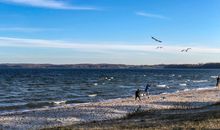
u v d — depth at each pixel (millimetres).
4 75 175375
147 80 136125
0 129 30766
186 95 62531
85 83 114688
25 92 78875
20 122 34062
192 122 24125
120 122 28500
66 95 70688
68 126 28375
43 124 32969
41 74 198375
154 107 44000
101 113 39250
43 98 64312
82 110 41656
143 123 25750
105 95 70438
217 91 72312
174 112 34344
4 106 50375
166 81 130750
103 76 173000
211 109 35719
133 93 75250
